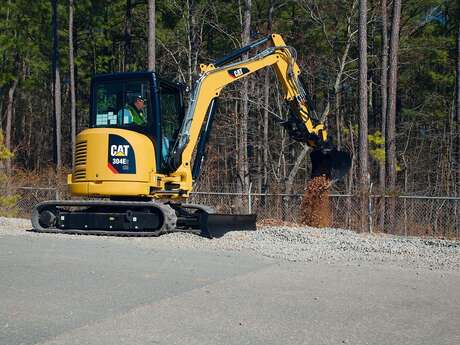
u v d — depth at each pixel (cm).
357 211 1788
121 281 895
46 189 2186
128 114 1429
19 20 3931
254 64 1545
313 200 1762
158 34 3631
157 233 1373
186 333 644
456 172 2839
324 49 3488
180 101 1516
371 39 3688
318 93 3738
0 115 4356
